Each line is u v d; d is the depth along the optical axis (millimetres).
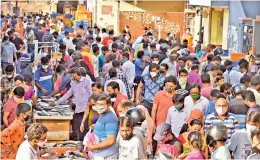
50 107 14867
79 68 15008
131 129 10188
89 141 10875
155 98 13438
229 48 32906
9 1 51938
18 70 22422
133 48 26250
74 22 42156
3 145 11258
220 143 9539
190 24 40500
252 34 28016
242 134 10445
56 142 13336
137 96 15242
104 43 27266
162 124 10781
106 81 15195
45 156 11164
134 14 42344
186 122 12414
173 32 41344
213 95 12805
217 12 35750
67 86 16078
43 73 16859
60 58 21188
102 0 42500
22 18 44062
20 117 11414
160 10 43344
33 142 9797
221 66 16766
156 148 11266
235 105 12172
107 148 10641
